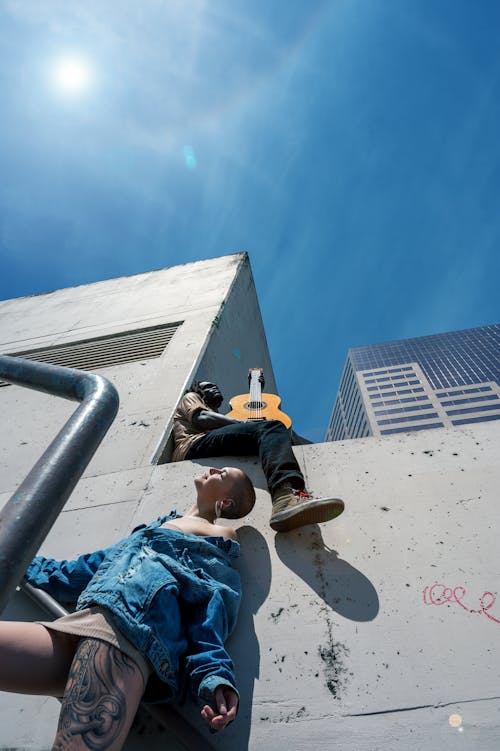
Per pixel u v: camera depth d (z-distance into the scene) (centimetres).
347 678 147
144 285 743
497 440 244
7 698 164
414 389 8825
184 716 138
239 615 171
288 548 197
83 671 110
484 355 9212
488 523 193
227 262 791
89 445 101
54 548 223
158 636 125
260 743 134
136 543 155
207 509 207
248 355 688
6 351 574
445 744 128
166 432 316
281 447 234
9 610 181
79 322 627
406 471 232
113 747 101
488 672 142
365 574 180
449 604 164
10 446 349
